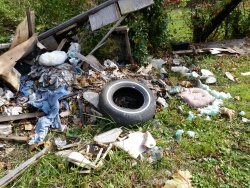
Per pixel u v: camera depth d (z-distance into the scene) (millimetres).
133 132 1855
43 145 1759
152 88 2297
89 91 2127
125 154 1681
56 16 3096
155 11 2887
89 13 2475
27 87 2209
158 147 1758
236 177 1598
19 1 3805
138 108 1979
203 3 3588
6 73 2074
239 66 2848
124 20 2654
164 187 1512
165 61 2795
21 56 2254
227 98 2305
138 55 2691
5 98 2066
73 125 1945
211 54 3062
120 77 2357
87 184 1511
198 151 1771
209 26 3645
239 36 3818
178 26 3957
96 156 1660
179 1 3078
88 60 2395
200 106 2182
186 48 3199
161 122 2008
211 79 2566
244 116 2092
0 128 1855
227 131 1943
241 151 1786
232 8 3475
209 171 1640
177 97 2285
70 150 1721
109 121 1904
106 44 2580
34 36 2457
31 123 1958
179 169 1650
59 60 2281
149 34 3012
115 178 1553
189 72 2648
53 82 2172
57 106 1985
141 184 1547
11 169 1612
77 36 2717
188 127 1979
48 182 1511
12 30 3375
